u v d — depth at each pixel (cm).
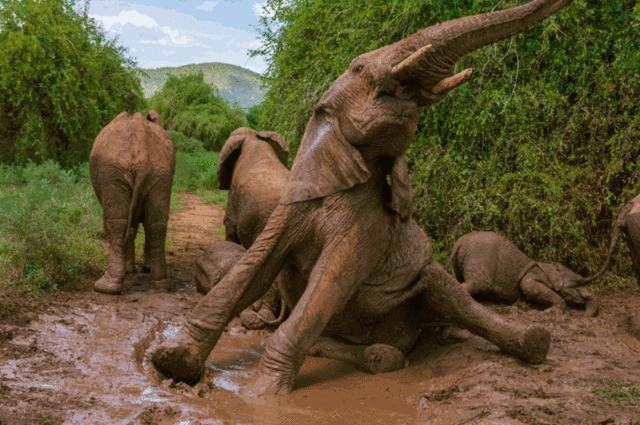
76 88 1691
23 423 288
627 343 522
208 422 321
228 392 390
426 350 507
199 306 420
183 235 1076
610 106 746
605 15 746
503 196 742
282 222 438
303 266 449
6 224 591
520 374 416
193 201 1775
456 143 788
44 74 1678
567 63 756
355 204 434
